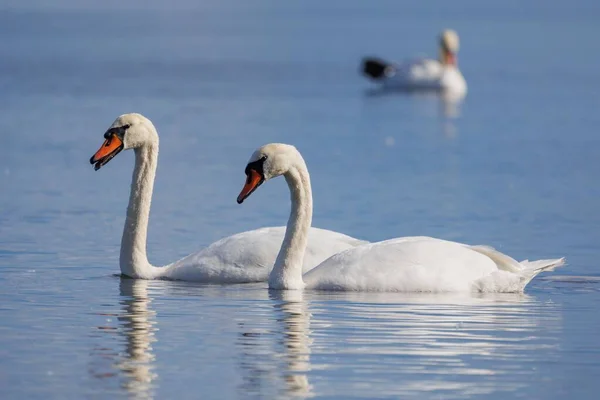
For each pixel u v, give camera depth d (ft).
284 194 96.22
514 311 54.65
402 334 50.01
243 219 84.58
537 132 141.79
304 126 148.87
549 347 48.21
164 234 78.59
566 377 44.21
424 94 200.75
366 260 58.90
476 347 48.11
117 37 357.20
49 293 58.34
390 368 45.14
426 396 41.98
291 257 59.31
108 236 76.64
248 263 61.77
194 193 96.48
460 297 57.41
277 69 244.63
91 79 213.25
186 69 238.68
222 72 233.55
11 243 73.36
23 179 103.91
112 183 102.83
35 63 247.70
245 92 194.90
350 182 103.40
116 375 44.01
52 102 173.58
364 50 308.81
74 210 87.71
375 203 92.48
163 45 317.42
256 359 46.16
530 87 206.49
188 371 44.55
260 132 141.59
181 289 59.72
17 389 42.34
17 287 59.77
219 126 147.64
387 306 55.16
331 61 268.62
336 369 44.91
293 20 554.46
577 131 142.31
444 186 101.19
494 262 59.93
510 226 82.69
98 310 54.49
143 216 63.10
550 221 84.69
